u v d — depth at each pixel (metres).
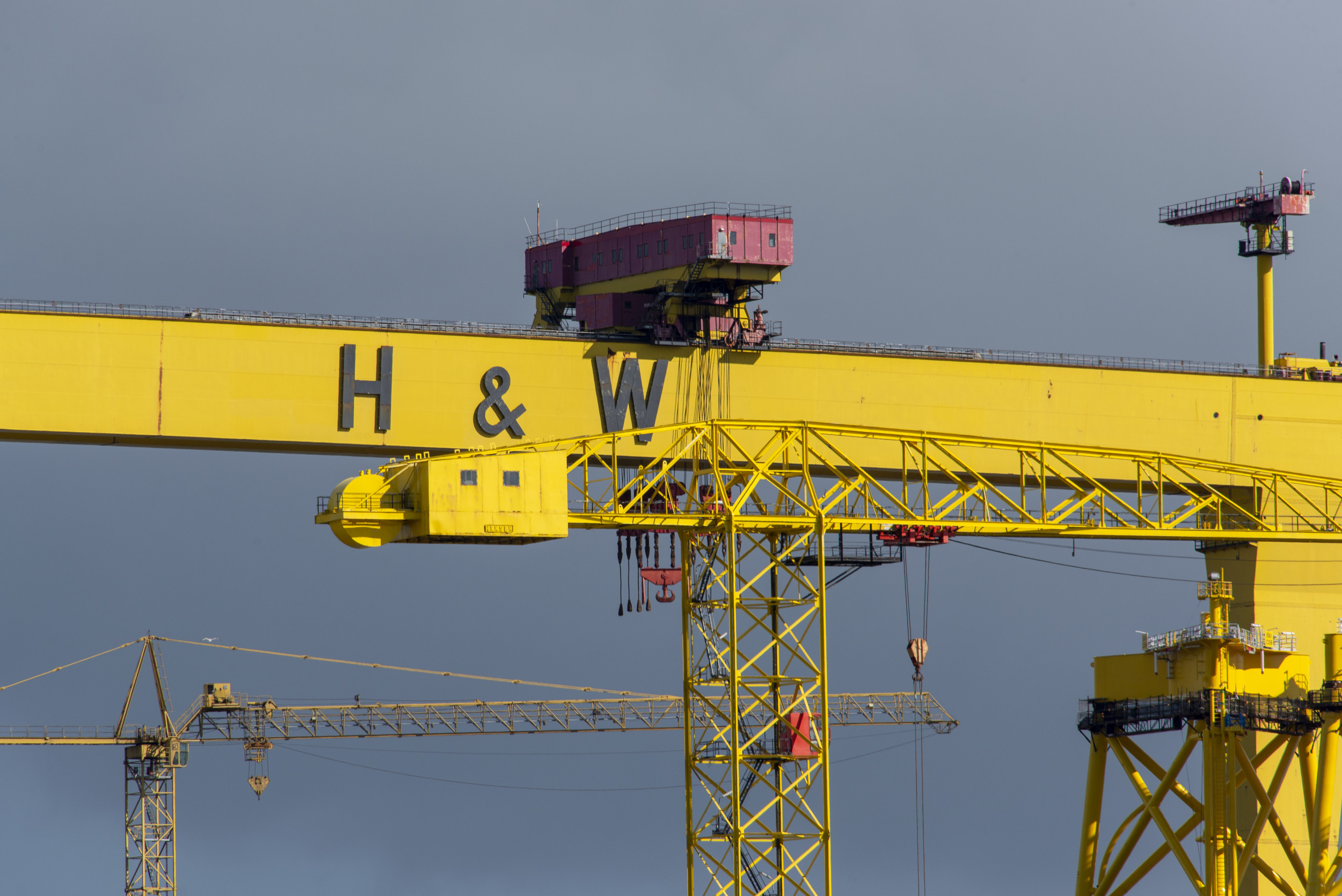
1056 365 159.25
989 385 156.62
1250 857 129.88
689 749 122.94
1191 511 143.12
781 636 123.31
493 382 142.12
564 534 117.56
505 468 116.94
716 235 151.25
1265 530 146.00
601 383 145.38
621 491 121.81
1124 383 161.62
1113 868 129.12
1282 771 129.50
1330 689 126.25
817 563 125.75
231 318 135.25
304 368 136.88
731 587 121.25
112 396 131.75
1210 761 124.44
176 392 133.25
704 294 154.00
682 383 148.00
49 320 130.38
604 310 160.62
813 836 121.62
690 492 129.00
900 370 153.88
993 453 156.12
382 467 118.12
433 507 115.06
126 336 132.25
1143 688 127.94
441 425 140.62
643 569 145.12
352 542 115.75
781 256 152.88
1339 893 128.50
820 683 122.00
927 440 130.88
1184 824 127.31
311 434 136.88
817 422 149.62
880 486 127.81
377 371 139.00
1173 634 125.75
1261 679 125.81
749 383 149.75
